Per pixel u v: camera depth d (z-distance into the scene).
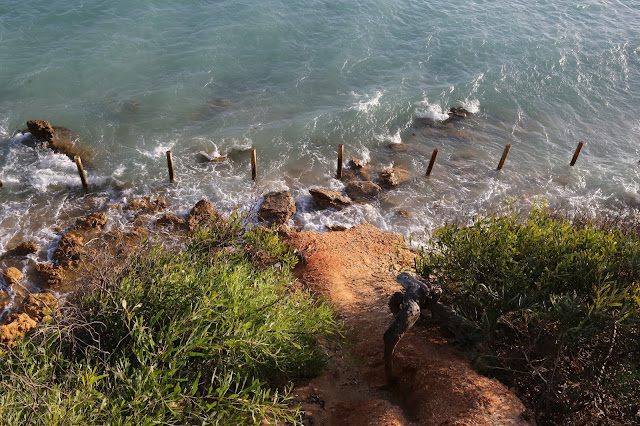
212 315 7.01
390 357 7.69
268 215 17.09
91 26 29.00
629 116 25.14
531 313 7.40
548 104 25.61
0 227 16.20
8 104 22.95
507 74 27.53
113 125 22.09
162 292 7.29
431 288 8.07
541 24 33.03
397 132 22.89
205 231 11.05
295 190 19.08
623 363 7.12
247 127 22.50
